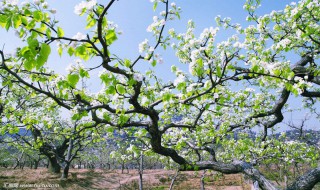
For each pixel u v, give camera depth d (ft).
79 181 102.37
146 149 27.81
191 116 34.50
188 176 137.28
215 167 26.66
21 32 12.09
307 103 44.96
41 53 10.39
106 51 14.29
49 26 12.21
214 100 21.89
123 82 17.95
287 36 32.48
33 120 33.65
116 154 39.50
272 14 32.14
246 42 32.76
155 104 20.52
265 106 36.70
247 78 27.84
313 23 29.01
